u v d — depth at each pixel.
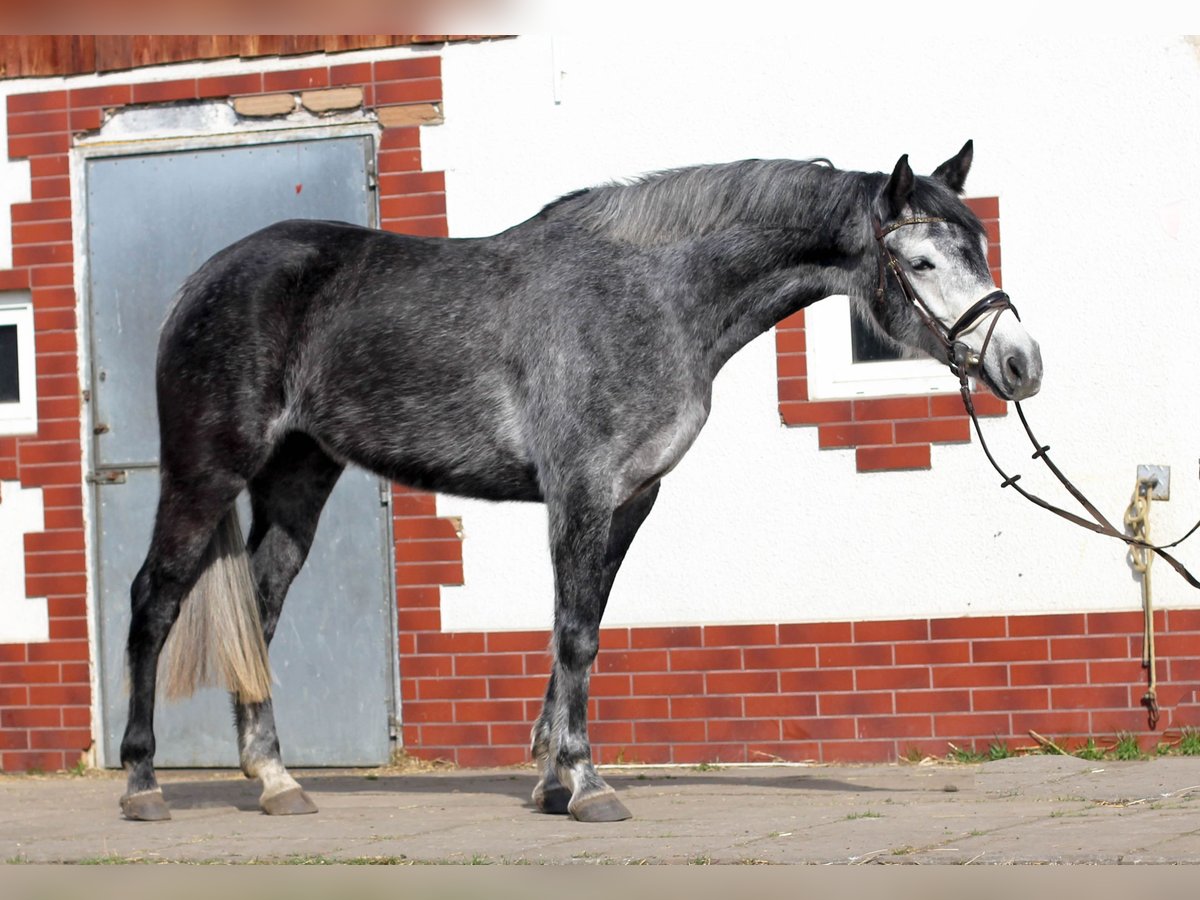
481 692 8.25
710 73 8.16
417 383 6.26
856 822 5.67
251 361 6.29
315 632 8.45
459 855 5.16
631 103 8.22
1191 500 7.69
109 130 8.74
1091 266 7.80
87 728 8.66
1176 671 7.67
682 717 8.06
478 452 6.25
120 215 8.70
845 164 8.04
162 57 8.68
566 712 6.04
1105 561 7.74
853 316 8.05
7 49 8.82
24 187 8.80
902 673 7.89
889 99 8.00
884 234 6.02
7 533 8.77
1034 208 7.85
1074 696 7.74
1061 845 4.87
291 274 6.38
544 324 6.12
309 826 6.09
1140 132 7.76
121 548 8.64
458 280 6.31
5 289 8.81
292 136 8.53
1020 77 7.87
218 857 5.32
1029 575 7.81
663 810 6.25
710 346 6.25
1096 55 7.81
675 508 8.12
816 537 7.99
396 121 8.44
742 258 6.20
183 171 8.65
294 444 6.68
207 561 6.33
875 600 7.93
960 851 4.83
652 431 6.06
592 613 6.01
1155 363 7.73
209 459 6.29
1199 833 5.07
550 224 6.35
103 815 6.68
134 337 8.66
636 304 6.11
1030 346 5.80
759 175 6.23
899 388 7.97
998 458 7.84
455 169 8.38
